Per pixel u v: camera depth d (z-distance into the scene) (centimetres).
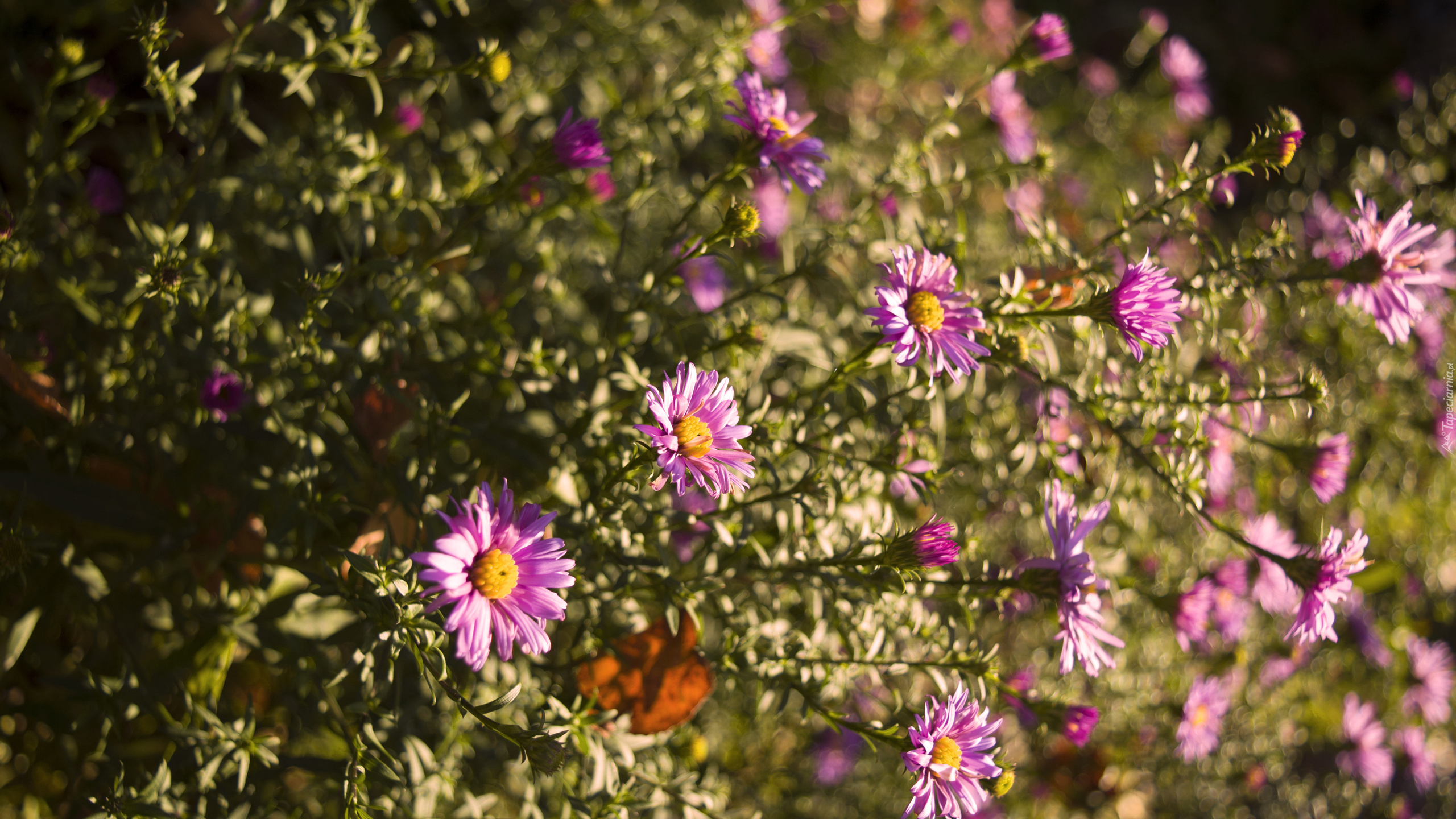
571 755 56
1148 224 67
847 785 70
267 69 57
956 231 64
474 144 71
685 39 75
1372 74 144
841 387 56
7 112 70
